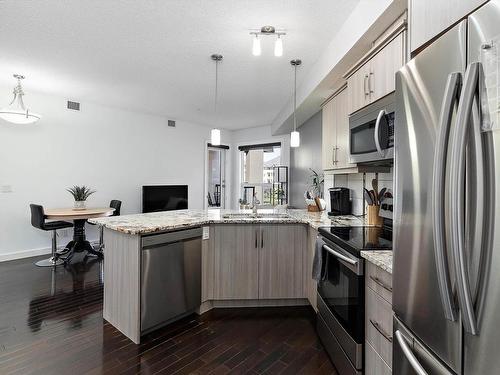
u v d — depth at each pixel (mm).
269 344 2238
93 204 5297
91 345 2193
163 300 2387
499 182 729
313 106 4160
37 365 1951
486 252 760
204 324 2545
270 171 6859
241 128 7414
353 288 1714
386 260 1468
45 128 4727
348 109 2633
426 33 1240
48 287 3361
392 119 1877
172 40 2842
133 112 5820
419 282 1061
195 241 2646
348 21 2408
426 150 1021
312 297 2709
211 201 7398
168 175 6434
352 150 2512
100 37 2799
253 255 2840
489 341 753
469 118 800
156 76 3840
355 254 1696
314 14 2371
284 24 2527
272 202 6559
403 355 1195
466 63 848
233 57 3221
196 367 1956
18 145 4484
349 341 1750
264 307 2902
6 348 2145
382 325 1478
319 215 3258
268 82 4027
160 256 2359
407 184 1138
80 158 5121
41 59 3322
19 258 4500
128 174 5773
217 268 2805
